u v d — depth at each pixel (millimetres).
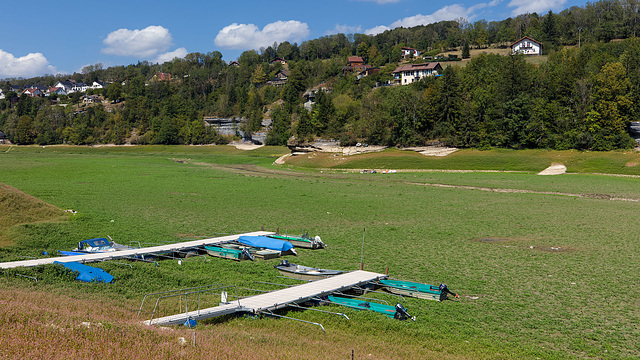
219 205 55094
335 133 138875
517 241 37188
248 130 199750
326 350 15141
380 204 57969
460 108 125625
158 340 13844
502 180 86562
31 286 21312
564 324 19844
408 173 104000
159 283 23812
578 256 32094
